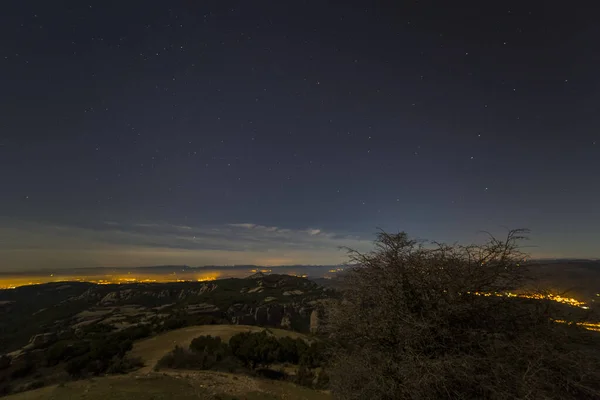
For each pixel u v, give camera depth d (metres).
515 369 5.75
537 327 6.27
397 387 5.97
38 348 34.50
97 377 18.69
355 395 6.48
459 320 6.49
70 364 22.61
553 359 5.77
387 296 7.07
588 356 5.61
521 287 6.65
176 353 26.28
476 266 6.77
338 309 7.64
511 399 5.45
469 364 5.62
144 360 27.39
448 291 6.67
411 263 7.08
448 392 5.41
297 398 17.48
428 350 6.21
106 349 26.33
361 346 7.21
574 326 6.19
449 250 7.17
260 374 23.61
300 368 24.47
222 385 18.19
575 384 5.44
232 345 27.22
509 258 6.70
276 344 27.05
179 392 15.27
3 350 49.41
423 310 6.68
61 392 14.04
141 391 14.54
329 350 7.96
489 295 6.72
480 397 5.71
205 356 25.53
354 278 7.66
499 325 6.55
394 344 6.68
